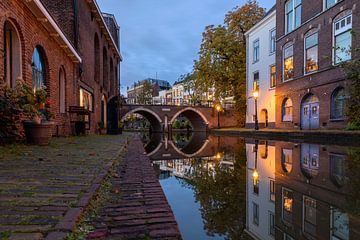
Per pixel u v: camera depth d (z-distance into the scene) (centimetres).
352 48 1255
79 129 1394
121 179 391
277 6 2100
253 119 2617
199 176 541
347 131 1178
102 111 2208
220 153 976
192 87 3519
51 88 1059
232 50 2944
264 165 638
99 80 2059
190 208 336
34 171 389
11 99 650
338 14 1485
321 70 1590
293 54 1902
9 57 789
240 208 327
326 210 297
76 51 1323
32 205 242
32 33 873
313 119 1705
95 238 198
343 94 1412
